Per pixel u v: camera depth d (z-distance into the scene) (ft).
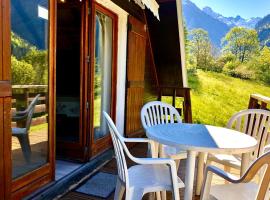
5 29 6.39
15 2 7.43
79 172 10.81
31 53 8.11
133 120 17.10
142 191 6.42
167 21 18.61
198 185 9.27
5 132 6.54
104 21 13.41
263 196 4.99
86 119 11.82
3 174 6.57
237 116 9.86
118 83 15.05
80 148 11.87
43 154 8.92
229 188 6.52
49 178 9.21
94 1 11.75
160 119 10.43
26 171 8.16
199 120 36.60
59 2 12.04
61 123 13.56
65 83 14.19
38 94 8.51
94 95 12.61
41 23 8.45
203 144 6.53
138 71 17.43
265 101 12.49
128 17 15.47
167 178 6.97
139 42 17.38
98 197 9.06
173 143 6.64
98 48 13.01
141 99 18.43
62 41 14.06
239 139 7.17
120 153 6.40
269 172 4.86
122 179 6.56
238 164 8.39
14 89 7.57
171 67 21.97
